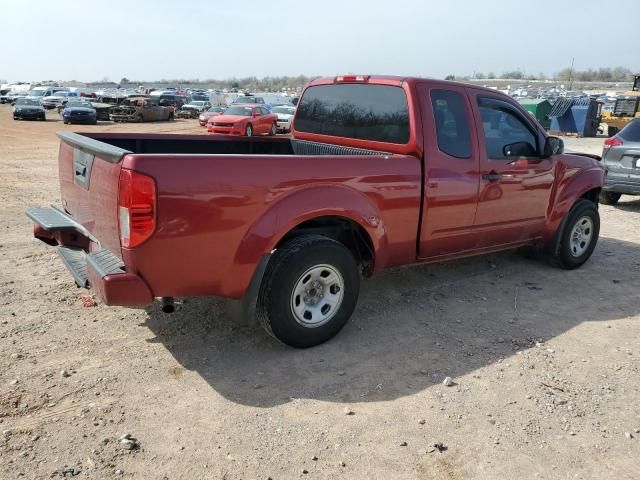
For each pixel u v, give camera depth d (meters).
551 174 5.68
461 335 4.43
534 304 5.17
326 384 3.62
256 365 3.83
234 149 5.62
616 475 2.87
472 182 4.88
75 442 2.93
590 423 3.30
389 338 4.32
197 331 4.29
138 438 3.00
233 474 2.75
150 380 3.58
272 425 3.16
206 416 3.22
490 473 2.84
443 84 4.75
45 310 4.55
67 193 4.39
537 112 32.66
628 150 9.50
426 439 3.09
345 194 4.01
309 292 4.00
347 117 5.18
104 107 38.59
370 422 3.22
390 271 5.90
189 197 3.32
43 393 3.36
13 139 23.58
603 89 129.50
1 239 6.66
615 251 7.18
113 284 3.23
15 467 2.72
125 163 3.18
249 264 3.62
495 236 5.35
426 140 4.53
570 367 3.98
